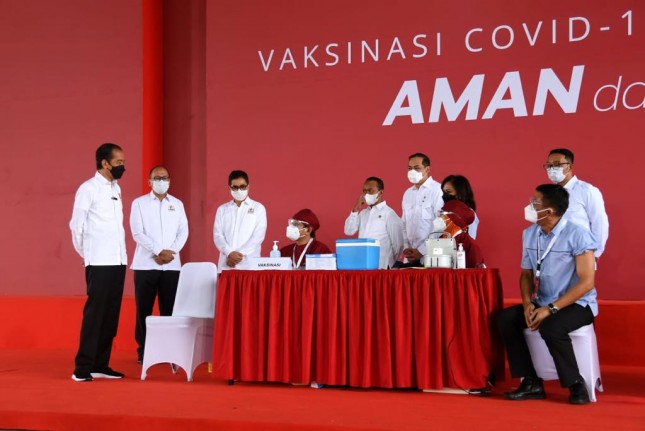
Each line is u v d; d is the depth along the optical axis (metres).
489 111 6.86
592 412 3.77
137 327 6.16
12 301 7.50
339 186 7.39
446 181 5.68
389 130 7.23
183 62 8.43
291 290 4.72
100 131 8.24
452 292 4.38
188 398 4.25
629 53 6.42
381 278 4.52
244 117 7.76
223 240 6.02
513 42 6.80
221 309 4.87
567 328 4.07
